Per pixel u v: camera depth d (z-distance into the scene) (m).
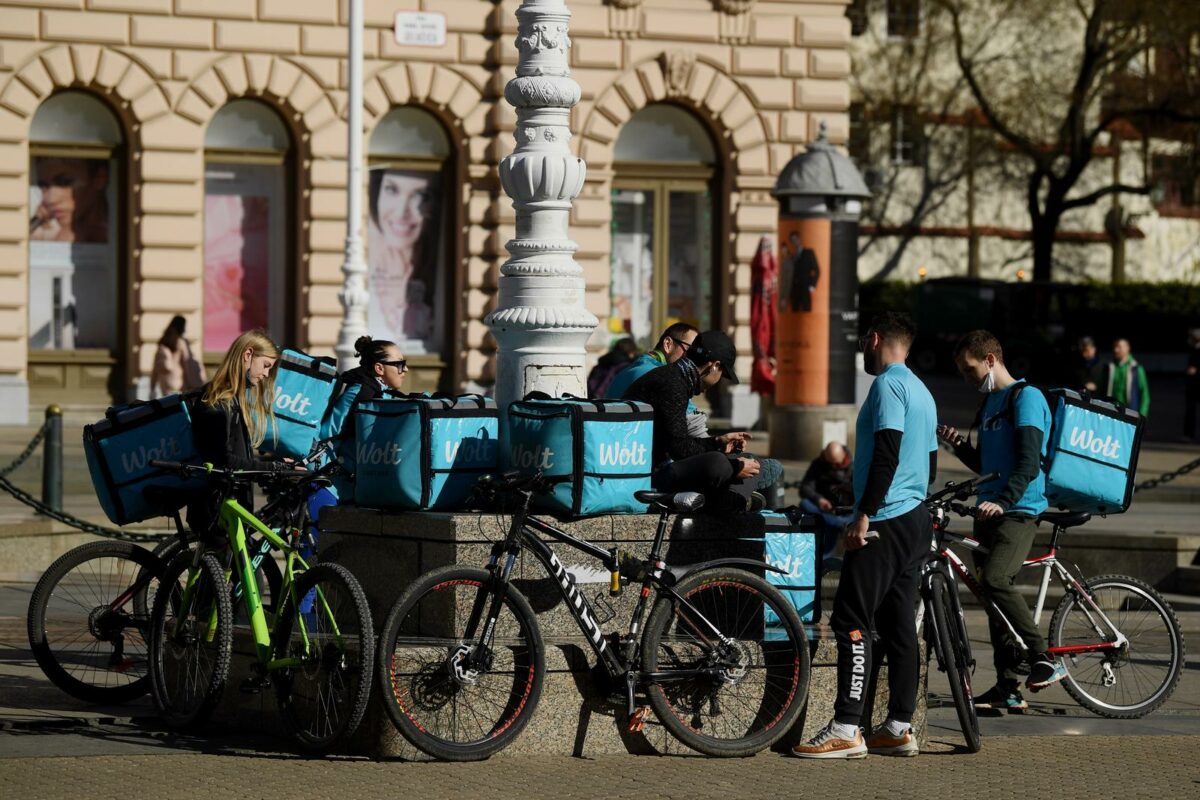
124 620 28.62
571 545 26.59
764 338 77.19
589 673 26.47
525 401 27.27
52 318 77.56
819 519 28.95
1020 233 166.62
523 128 31.22
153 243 77.00
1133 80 142.00
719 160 83.31
